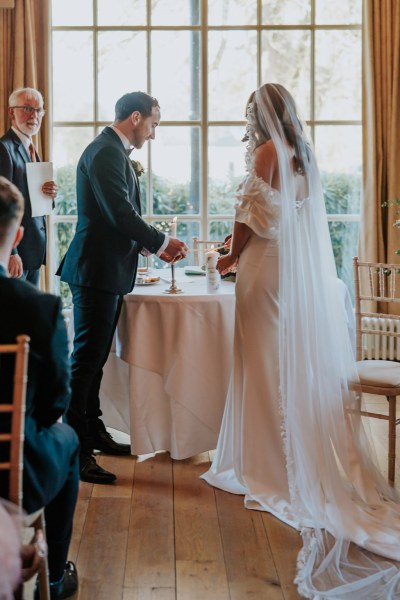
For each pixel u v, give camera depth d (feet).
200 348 11.53
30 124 13.43
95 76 17.79
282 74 17.88
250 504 10.15
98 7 17.66
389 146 17.01
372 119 16.97
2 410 5.53
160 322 11.50
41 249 13.61
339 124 17.93
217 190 18.11
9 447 5.99
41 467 6.27
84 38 17.69
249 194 10.00
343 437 10.07
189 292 11.76
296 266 9.86
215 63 17.84
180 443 11.62
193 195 18.10
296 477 9.71
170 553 8.82
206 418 11.64
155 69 17.85
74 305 11.25
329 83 17.88
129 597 7.83
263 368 10.30
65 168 17.94
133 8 17.69
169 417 11.83
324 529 9.32
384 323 17.28
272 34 17.76
